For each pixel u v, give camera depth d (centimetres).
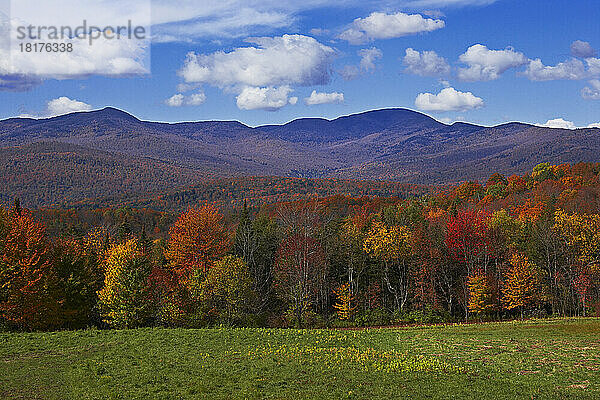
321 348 3619
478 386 2570
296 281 6669
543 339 3800
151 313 5419
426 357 3294
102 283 6006
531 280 6825
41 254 5056
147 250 7169
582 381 2608
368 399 2375
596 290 7044
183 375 2792
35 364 3059
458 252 7394
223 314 5625
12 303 4684
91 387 2552
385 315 7106
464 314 7431
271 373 2855
